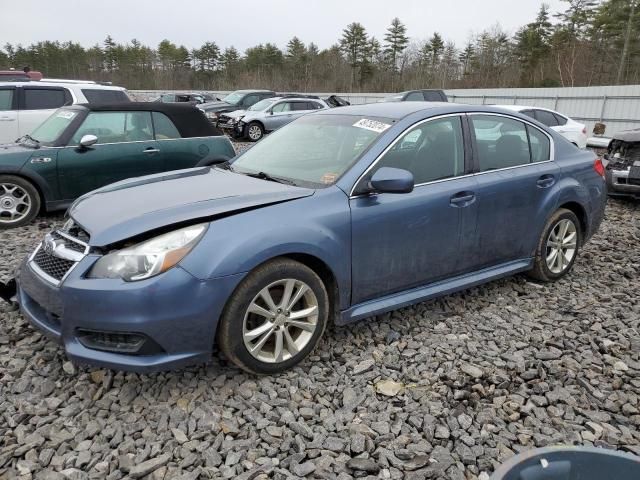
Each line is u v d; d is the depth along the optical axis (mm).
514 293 4480
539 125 4582
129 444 2502
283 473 2352
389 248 3453
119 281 2660
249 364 2959
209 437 2576
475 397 2961
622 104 21375
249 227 2893
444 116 3893
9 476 2303
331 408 2850
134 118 7113
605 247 5965
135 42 85812
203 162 7500
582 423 2783
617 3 50031
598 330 3814
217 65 84375
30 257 3227
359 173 3371
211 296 2734
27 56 84250
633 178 7727
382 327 3777
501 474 1771
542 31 58719
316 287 3141
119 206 3105
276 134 4367
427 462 2441
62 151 6578
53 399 2848
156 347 2699
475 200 3865
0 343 3418
